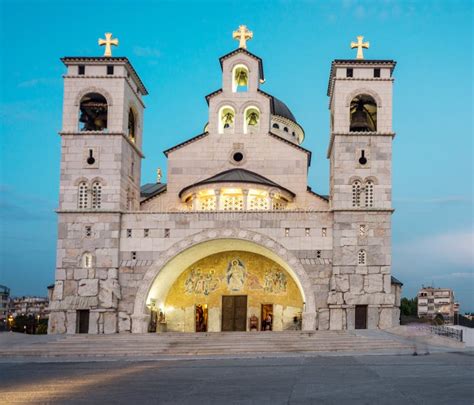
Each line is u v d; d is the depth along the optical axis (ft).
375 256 174.60
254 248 188.65
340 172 179.63
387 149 180.75
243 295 196.95
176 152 210.59
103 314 175.83
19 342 150.82
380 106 183.21
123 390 76.54
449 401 64.80
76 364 116.88
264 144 209.46
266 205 193.06
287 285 195.11
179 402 66.74
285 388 75.97
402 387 75.10
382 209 176.24
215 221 181.98
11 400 69.82
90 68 187.83
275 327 193.26
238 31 220.84
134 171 199.72
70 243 179.93
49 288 212.43
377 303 171.42
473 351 133.80
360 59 183.73
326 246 177.78
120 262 180.24
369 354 126.41
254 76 214.90
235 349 138.62
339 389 74.28
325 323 172.76
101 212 180.75
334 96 184.96
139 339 152.46
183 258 187.83
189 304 198.29
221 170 208.74
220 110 213.25
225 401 67.00
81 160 183.42
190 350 138.10
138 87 206.69
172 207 207.31
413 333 156.15
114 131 183.83
